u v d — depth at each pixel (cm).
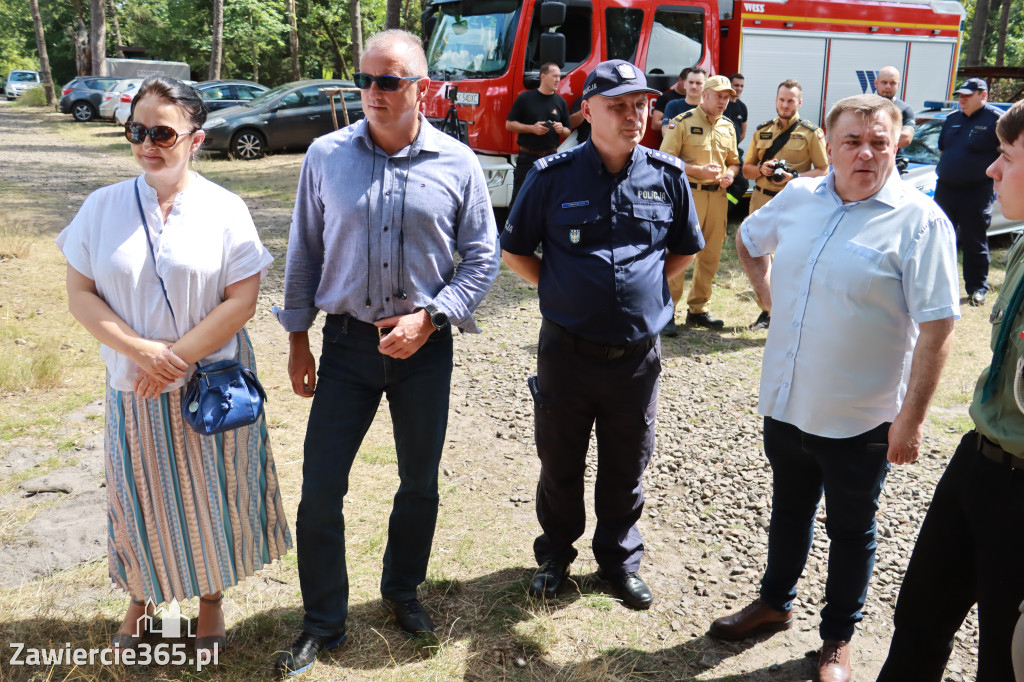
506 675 272
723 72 1018
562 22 811
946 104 1034
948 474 222
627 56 927
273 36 2950
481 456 440
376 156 259
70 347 560
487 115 868
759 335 655
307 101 1667
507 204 889
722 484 417
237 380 253
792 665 284
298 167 1493
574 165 287
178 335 247
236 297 254
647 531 372
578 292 282
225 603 305
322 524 270
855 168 242
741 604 318
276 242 922
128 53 3772
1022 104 195
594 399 295
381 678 268
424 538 290
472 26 911
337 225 259
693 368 580
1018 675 183
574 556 330
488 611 305
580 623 302
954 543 221
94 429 446
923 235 238
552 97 824
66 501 375
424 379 271
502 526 368
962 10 1127
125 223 242
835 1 1036
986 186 724
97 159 1628
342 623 280
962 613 230
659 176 290
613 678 273
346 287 261
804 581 332
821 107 1061
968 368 597
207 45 3484
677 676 276
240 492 265
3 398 475
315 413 270
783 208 272
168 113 235
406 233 259
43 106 3512
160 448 250
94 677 258
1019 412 200
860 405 252
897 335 249
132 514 253
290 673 266
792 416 265
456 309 262
